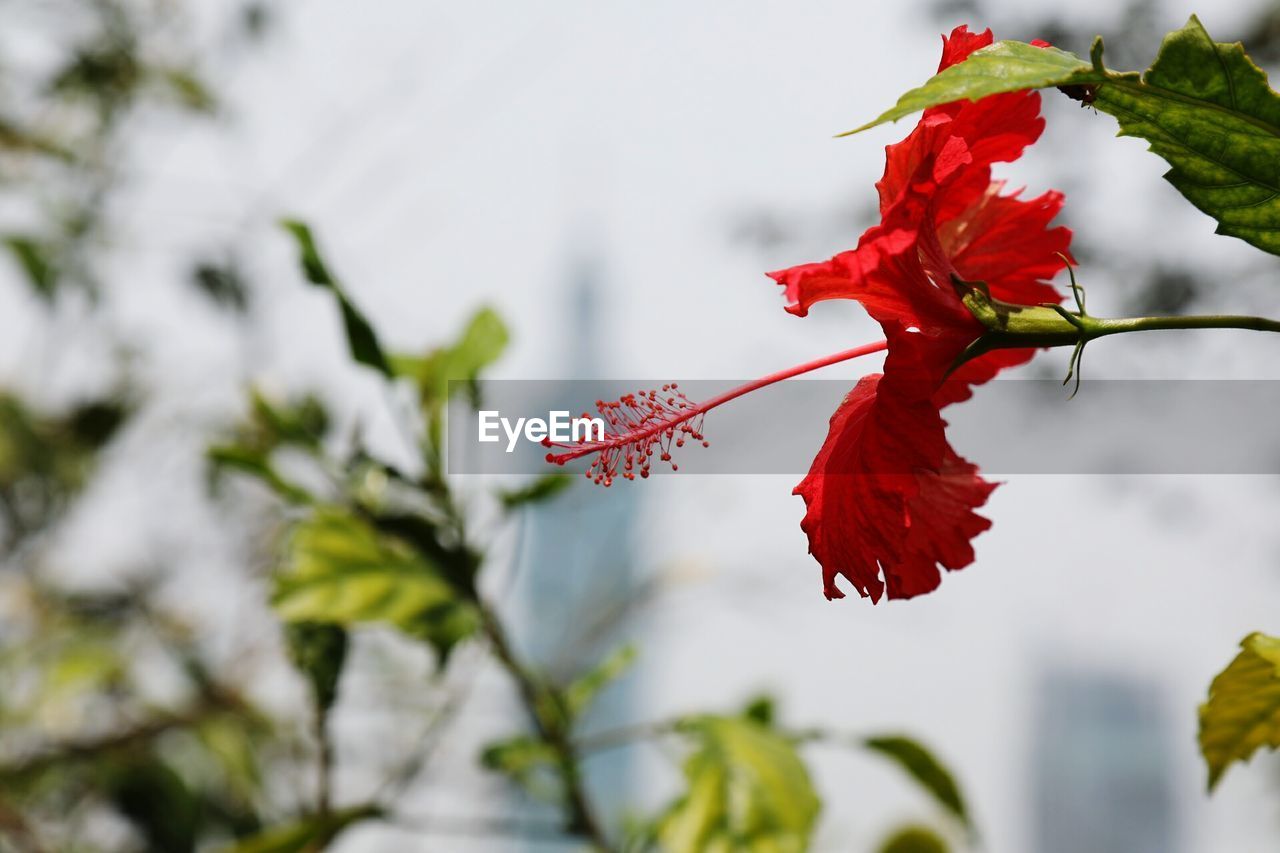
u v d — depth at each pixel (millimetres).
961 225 785
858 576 756
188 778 1544
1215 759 799
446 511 979
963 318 751
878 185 753
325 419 1161
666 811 968
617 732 996
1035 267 786
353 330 961
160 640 1668
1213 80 731
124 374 1819
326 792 974
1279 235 749
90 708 1605
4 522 1716
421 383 1018
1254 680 783
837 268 743
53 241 1780
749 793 926
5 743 1534
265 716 1584
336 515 969
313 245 946
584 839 1011
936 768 1044
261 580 1599
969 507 783
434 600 955
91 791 1543
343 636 954
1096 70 731
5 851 1479
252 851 965
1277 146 737
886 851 1146
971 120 766
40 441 1703
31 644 1617
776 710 1197
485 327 1043
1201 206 749
